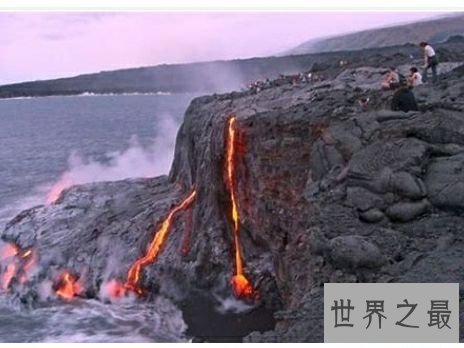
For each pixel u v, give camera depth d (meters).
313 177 19.14
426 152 16.39
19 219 44.38
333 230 14.92
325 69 54.12
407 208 15.07
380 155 16.59
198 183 35.09
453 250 13.45
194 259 31.53
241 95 44.12
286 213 23.66
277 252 24.38
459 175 15.52
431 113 18.78
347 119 21.73
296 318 11.97
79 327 28.94
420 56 49.97
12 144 163.50
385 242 14.02
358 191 15.91
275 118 25.45
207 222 32.44
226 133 30.83
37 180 97.06
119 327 28.58
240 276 28.91
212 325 27.45
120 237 35.97
